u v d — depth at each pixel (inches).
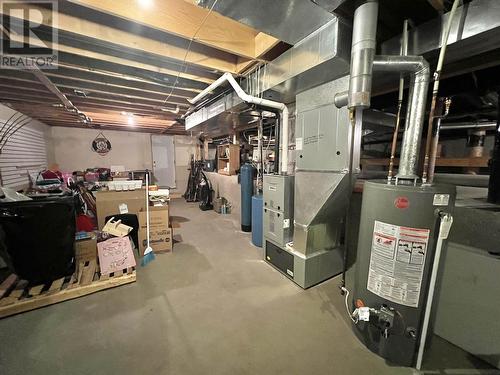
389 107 109.0
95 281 82.3
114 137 267.7
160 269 98.3
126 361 53.0
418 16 59.4
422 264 48.1
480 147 91.3
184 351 56.1
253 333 62.3
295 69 67.4
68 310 70.4
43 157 205.2
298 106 84.7
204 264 103.6
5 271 93.7
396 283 50.7
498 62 58.9
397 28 63.7
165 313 69.9
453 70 65.6
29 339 58.9
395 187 49.1
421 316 50.5
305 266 82.4
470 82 78.0
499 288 51.5
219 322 66.4
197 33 65.6
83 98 134.7
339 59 56.6
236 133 211.2
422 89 52.1
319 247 87.8
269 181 99.3
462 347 57.8
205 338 60.3
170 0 60.7
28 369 50.6
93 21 65.7
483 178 86.4
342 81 67.6
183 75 97.9
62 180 172.2
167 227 116.5
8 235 72.6
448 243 60.4
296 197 86.1
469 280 56.5
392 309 51.9
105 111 173.0
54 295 73.0
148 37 74.5
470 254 56.1
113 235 98.6
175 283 87.2
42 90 113.7
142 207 131.3
